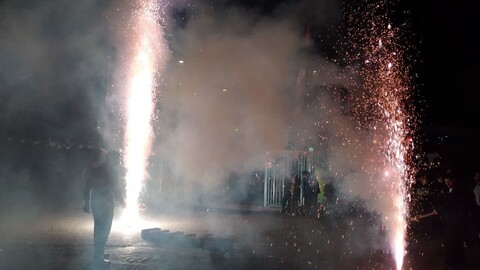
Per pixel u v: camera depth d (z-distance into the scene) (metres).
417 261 11.40
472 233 13.16
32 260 9.54
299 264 10.52
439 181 16.41
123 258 10.25
